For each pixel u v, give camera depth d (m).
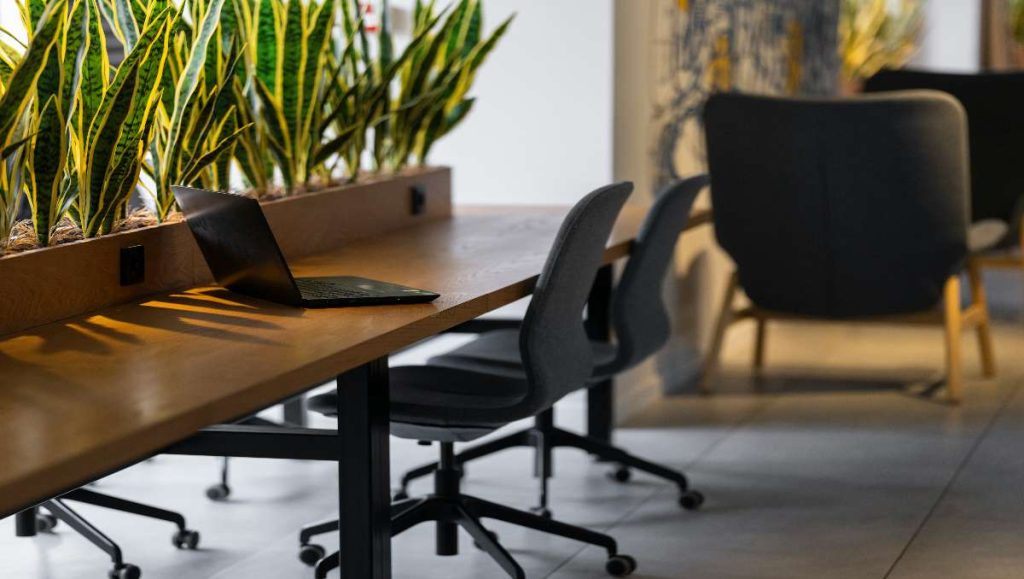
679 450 3.88
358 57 3.67
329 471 3.68
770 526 3.16
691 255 4.95
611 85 4.04
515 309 4.16
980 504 3.29
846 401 4.45
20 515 3.08
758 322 4.92
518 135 4.15
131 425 1.49
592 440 3.35
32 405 1.59
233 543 3.06
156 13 2.46
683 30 4.69
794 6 6.15
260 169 3.10
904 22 9.02
